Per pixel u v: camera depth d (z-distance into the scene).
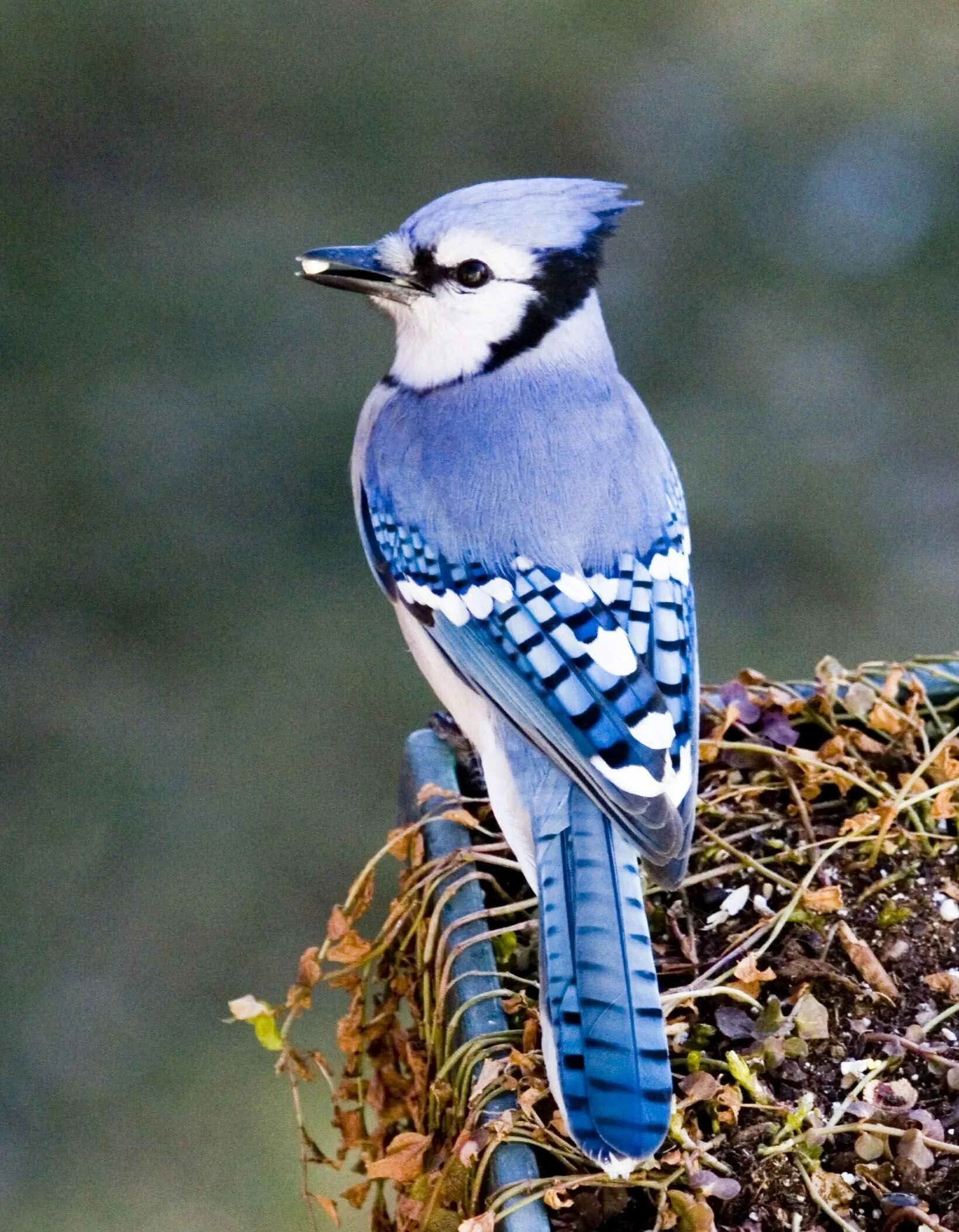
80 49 19.58
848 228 17.08
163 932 10.99
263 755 12.06
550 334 6.53
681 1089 4.99
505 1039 5.07
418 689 12.46
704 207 17.39
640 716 5.50
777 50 19.61
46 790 11.94
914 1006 5.35
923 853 5.86
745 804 6.11
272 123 18.75
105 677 12.73
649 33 19.78
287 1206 9.38
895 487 14.24
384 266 6.64
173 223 17.39
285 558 13.59
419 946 5.62
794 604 13.26
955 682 6.39
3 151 18.25
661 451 6.53
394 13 20.22
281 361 15.55
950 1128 4.97
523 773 5.67
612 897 5.06
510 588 5.95
